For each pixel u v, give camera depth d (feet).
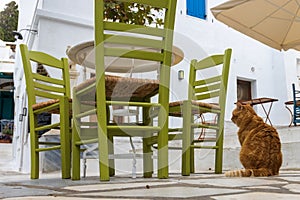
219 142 9.64
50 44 15.67
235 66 26.78
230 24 15.80
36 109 8.20
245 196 3.90
